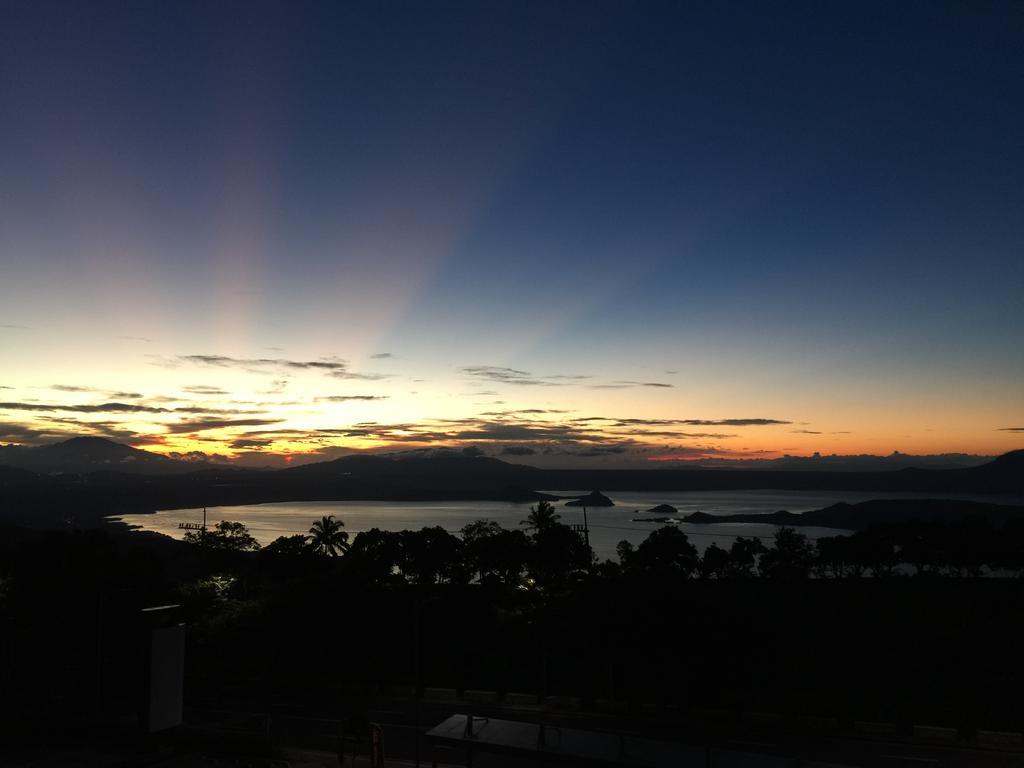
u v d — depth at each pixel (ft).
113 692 152.97
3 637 171.12
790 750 105.19
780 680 162.81
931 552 295.48
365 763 89.30
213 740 64.54
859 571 320.09
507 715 132.67
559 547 280.51
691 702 148.46
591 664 173.17
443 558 294.05
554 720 127.24
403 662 191.62
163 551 408.26
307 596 185.16
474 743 51.24
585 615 163.63
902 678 162.61
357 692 157.07
